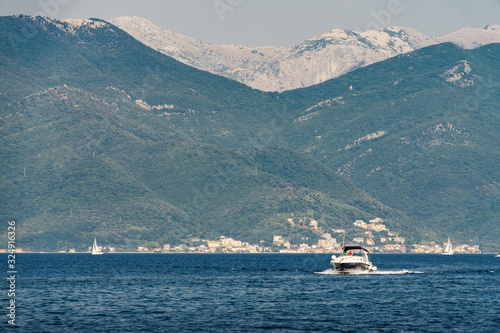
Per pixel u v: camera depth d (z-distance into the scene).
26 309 142.50
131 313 137.50
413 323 126.81
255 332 117.19
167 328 120.25
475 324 126.00
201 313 138.12
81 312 138.38
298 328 121.06
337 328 121.31
